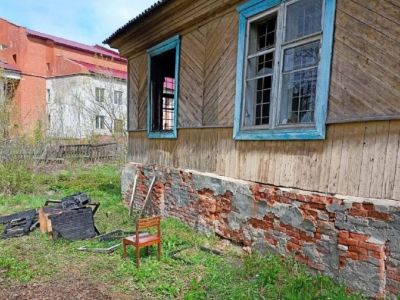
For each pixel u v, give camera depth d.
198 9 5.94
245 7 4.97
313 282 3.89
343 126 3.77
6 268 4.75
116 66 31.17
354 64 3.63
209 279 4.18
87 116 23.34
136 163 8.77
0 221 6.90
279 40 4.48
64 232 5.93
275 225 4.63
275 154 4.66
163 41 7.39
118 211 8.29
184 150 6.78
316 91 4.04
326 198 3.93
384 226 3.37
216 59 5.74
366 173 3.55
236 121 5.25
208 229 5.98
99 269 4.68
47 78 26.73
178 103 6.93
